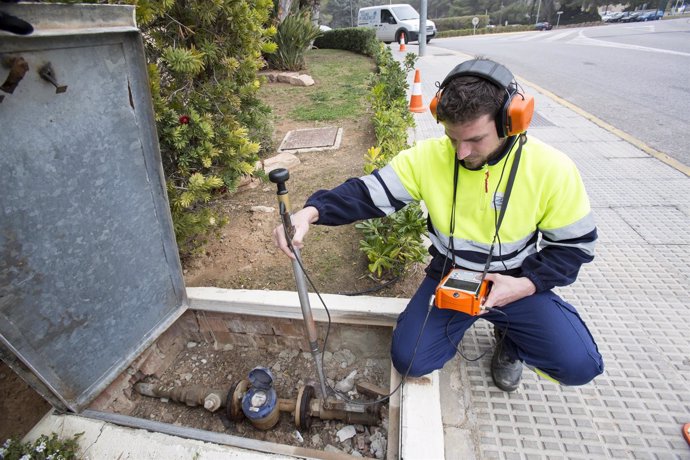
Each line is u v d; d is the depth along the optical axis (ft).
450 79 4.53
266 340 8.07
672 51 40.68
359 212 5.87
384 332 7.35
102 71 5.30
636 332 7.00
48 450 5.47
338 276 8.71
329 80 29.01
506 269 5.60
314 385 7.41
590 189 11.85
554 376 5.62
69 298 5.48
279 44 30.81
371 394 6.86
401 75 21.49
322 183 12.78
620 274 8.38
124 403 7.15
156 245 6.77
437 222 5.62
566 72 31.32
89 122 5.26
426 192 5.58
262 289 8.50
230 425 6.93
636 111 19.69
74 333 5.68
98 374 6.23
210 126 8.75
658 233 9.64
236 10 8.92
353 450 6.42
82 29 4.76
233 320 7.88
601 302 7.70
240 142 9.46
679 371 6.28
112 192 5.76
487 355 6.73
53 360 5.51
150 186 6.41
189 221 8.52
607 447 5.37
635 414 5.72
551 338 5.35
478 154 4.69
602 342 6.84
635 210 10.63
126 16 5.35
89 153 5.33
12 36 4.17
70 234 5.30
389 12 64.49
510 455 5.33
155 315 7.08
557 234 5.10
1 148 4.39
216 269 9.27
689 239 9.37
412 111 20.56
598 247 9.25
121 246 6.09
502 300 5.08
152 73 7.67
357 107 21.27
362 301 7.39
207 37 9.24
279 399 6.79
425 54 45.52
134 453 5.49
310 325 5.90
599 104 21.25
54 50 4.67
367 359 7.72
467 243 5.53
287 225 5.05
